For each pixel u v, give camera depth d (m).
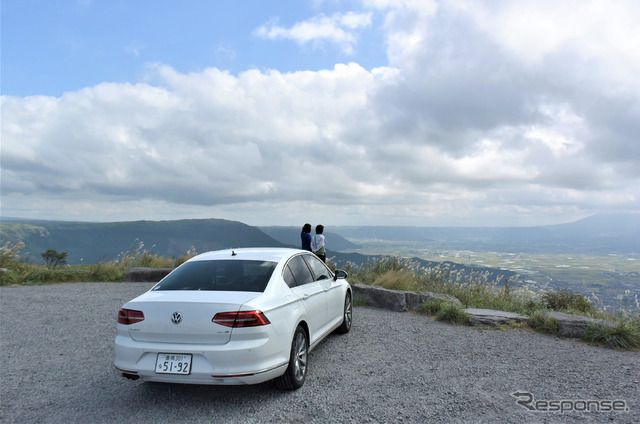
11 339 6.91
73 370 5.32
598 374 4.94
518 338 6.87
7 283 13.59
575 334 6.92
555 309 9.91
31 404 4.20
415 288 12.02
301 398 4.24
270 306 4.18
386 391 4.38
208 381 3.79
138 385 4.75
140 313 4.02
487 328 7.62
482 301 10.63
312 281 5.73
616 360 5.57
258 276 4.66
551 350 6.09
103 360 5.75
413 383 4.63
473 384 4.58
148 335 3.97
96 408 4.09
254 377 3.82
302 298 4.96
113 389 4.62
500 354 5.85
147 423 3.71
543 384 4.59
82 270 15.23
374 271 13.69
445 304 8.86
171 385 4.73
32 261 16.33
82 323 8.09
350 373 5.02
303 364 4.76
